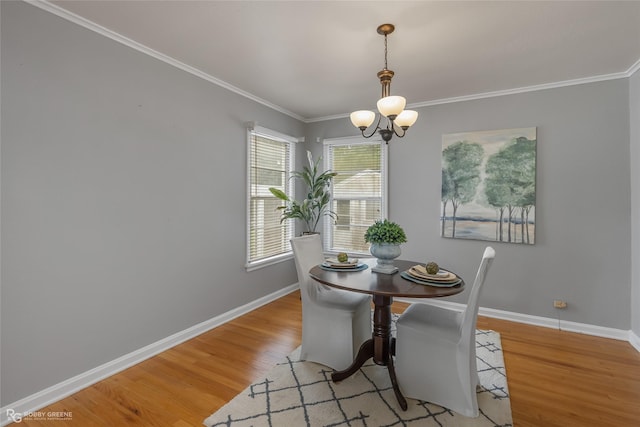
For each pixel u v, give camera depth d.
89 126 2.09
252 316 3.39
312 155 4.44
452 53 2.47
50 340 1.92
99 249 2.17
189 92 2.79
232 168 3.28
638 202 2.68
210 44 2.37
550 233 3.10
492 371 2.27
